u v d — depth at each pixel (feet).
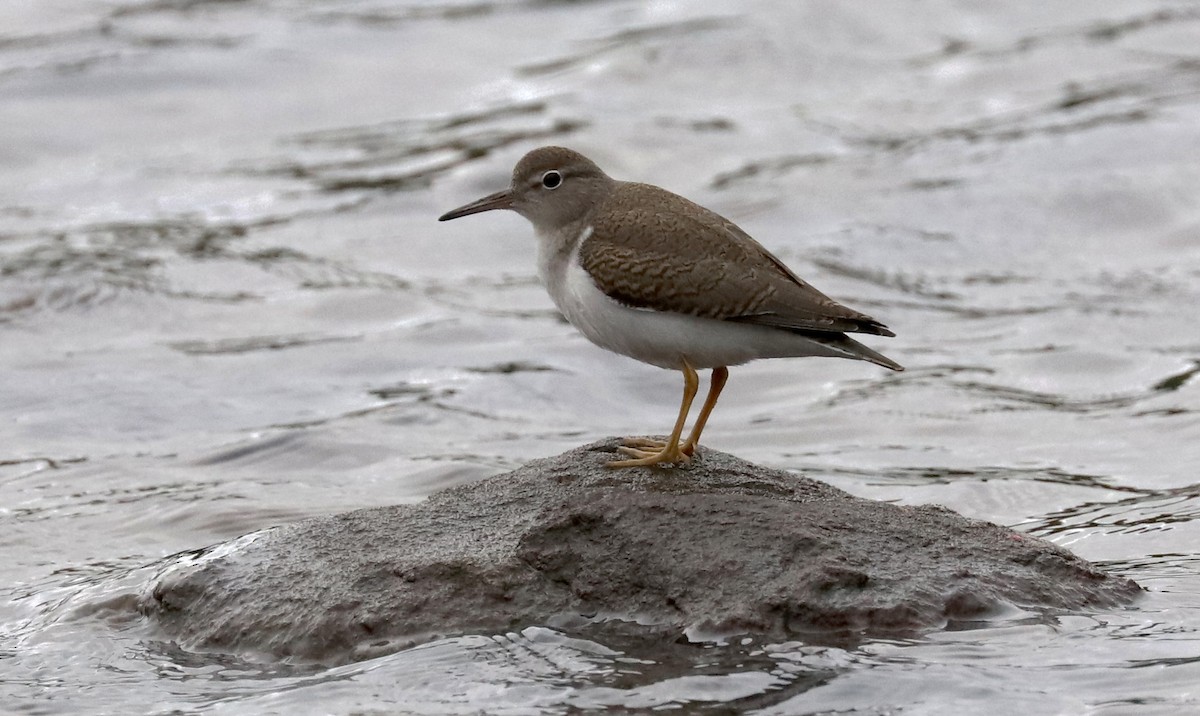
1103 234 68.90
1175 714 26.81
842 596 30.17
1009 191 72.49
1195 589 33.22
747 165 76.64
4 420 51.72
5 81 84.99
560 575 31.32
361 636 30.55
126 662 31.22
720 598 30.35
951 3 96.58
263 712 28.22
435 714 27.71
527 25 95.66
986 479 45.37
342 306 63.98
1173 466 45.68
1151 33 92.12
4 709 29.27
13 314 61.52
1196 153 74.28
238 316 62.54
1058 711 27.12
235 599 32.17
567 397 55.77
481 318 62.90
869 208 71.82
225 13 96.02
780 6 94.53
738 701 27.76
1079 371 55.88
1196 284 63.16
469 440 50.80
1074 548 38.09
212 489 45.01
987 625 30.12
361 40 92.68
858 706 27.55
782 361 59.11
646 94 84.89
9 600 36.22
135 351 58.54
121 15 95.40
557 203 36.09
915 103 83.87
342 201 74.59
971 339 59.77
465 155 77.71
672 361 34.50
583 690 28.27
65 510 43.29
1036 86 85.25
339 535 33.55
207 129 82.28
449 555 31.91
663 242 33.60
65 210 73.31
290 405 53.98
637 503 32.30
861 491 44.70
